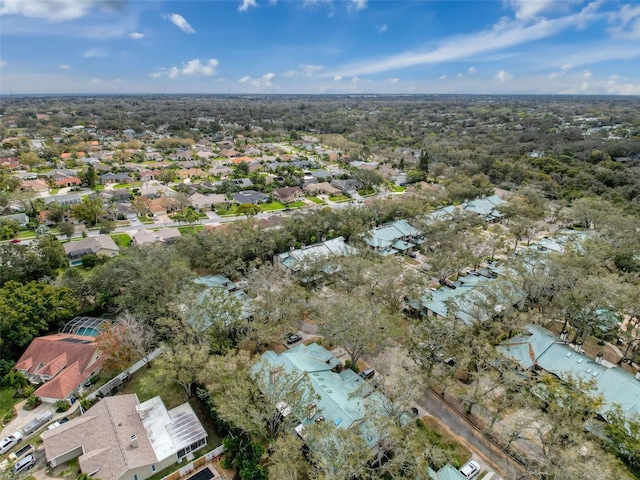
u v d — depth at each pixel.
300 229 89.75
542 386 42.62
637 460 37.16
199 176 166.12
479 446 40.94
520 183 146.75
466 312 55.16
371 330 49.22
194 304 55.41
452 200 128.50
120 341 50.97
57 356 53.22
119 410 43.03
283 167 177.38
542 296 65.19
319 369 48.59
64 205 117.75
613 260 79.81
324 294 66.81
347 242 96.38
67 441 39.81
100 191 142.75
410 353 50.19
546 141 199.62
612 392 44.88
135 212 120.69
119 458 37.28
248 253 80.50
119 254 76.94
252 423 39.03
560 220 109.44
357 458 32.00
